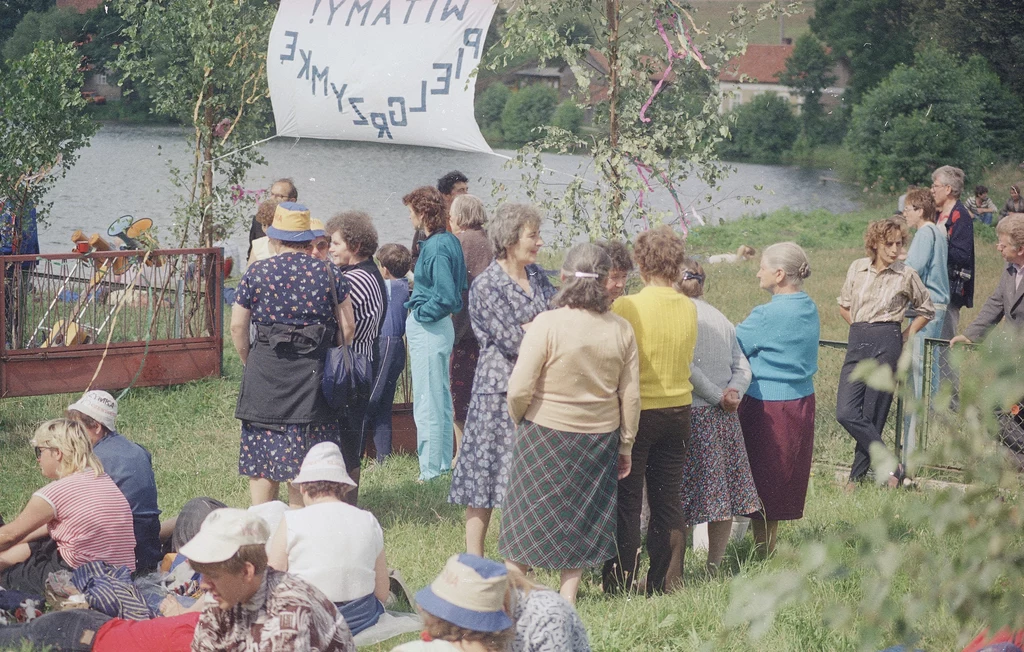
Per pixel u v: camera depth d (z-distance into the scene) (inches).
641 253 208.8
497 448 217.2
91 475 207.0
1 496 291.1
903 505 87.0
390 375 315.9
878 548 83.9
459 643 123.9
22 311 382.9
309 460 187.5
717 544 229.3
